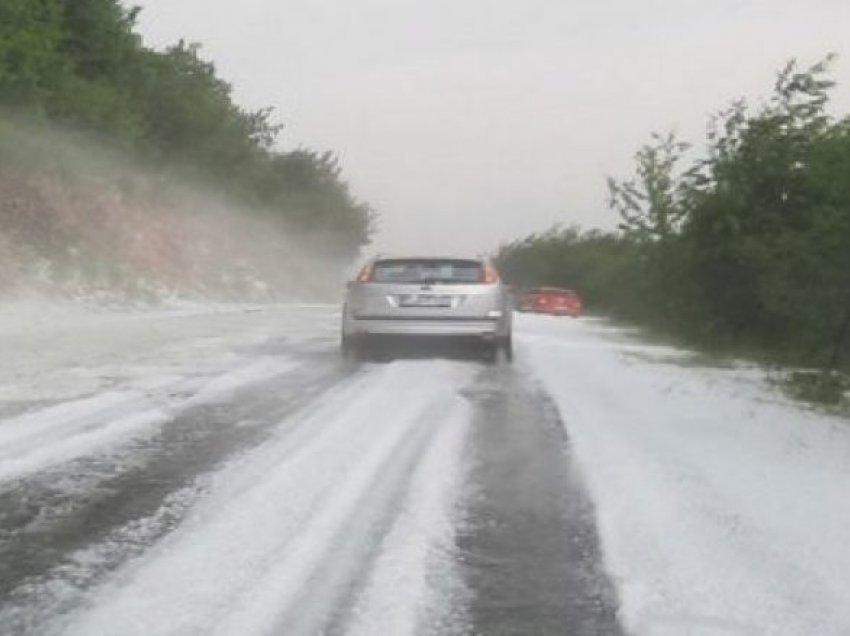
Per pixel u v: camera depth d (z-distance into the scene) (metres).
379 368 11.82
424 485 6.03
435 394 9.68
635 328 23.00
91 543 4.87
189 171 41.00
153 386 9.71
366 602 4.16
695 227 18.16
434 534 5.09
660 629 3.93
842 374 12.14
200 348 13.60
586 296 48.62
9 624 3.89
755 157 17.55
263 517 5.30
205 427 7.71
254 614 4.00
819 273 13.09
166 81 41.59
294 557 4.68
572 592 4.34
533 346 15.46
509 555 4.80
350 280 13.20
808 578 4.47
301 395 9.41
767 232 16.98
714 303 18.11
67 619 3.94
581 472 6.46
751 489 6.02
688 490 5.99
